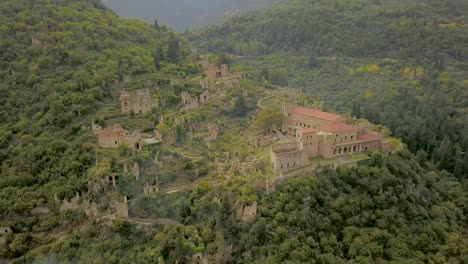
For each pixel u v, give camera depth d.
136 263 125.50
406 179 153.75
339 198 134.88
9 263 136.50
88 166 153.50
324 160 151.88
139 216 140.38
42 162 158.50
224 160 160.25
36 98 187.12
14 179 154.38
